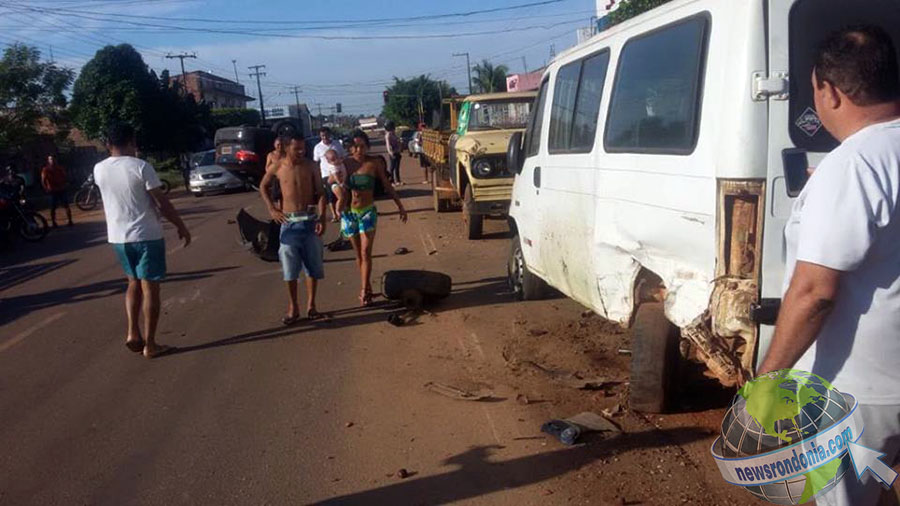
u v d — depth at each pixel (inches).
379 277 389.1
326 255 467.2
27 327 336.2
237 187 1064.8
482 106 514.6
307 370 250.2
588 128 213.2
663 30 172.2
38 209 1016.9
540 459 176.6
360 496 165.5
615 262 192.9
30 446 201.8
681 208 155.3
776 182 135.0
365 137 320.8
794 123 135.5
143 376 254.7
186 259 486.6
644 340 186.4
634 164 177.6
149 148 1603.1
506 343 264.1
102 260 528.4
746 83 137.0
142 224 263.7
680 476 163.8
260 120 2751.0
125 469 185.0
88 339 307.4
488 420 201.0
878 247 86.1
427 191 846.5
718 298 141.6
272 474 178.2
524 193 286.7
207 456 189.5
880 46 88.5
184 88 1872.5
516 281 322.0
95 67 1513.3
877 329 87.9
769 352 90.5
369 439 194.2
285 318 305.3
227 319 321.7
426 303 321.7
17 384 254.5
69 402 233.6
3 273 508.1
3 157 1175.6
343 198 324.8
